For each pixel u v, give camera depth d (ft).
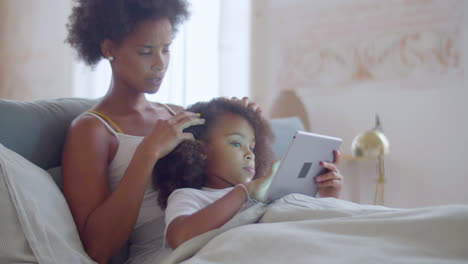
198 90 11.19
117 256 4.15
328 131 10.11
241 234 2.99
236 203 3.49
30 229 3.15
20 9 13.10
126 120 4.38
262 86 10.84
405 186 9.32
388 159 9.49
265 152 4.25
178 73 11.24
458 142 8.87
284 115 9.54
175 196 3.72
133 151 4.17
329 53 10.09
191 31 11.21
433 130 9.09
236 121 4.01
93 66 4.67
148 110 4.67
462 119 8.84
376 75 9.61
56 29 12.73
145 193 4.16
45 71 12.81
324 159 4.15
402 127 9.37
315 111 10.25
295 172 3.81
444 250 2.67
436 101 9.06
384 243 2.76
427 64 9.12
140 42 4.11
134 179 3.66
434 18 9.04
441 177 9.01
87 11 4.34
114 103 4.41
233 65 11.02
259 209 3.57
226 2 11.05
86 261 3.38
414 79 9.25
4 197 3.18
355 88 9.83
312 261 2.63
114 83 4.42
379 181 8.16
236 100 4.22
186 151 3.88
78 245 3.47
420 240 2.75
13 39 13.14
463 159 8.84
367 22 9.67
